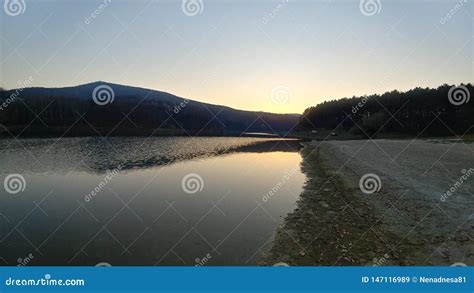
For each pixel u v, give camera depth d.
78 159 36.97
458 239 9.99
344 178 21.91
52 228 12.36
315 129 143.75
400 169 23.33
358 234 10.96
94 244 10.73
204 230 11.92
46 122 96.19
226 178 23.92
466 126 75.38
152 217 13.71
